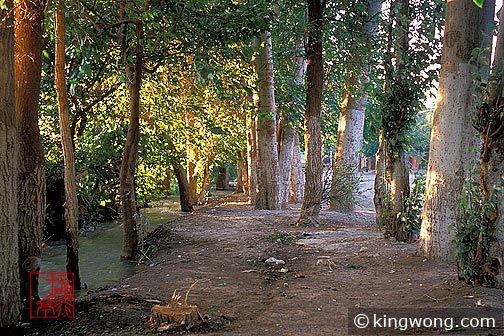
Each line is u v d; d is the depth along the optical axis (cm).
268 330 466
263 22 1127
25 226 608
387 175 1001
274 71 1838
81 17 973
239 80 1458
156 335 460
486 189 546
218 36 1127
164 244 1220
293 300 601
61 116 835
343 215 1543
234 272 834
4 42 498
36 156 634
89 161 1522
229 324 507
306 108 1320
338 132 1694
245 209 1886
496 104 533
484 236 548
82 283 887
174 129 1686
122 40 1065
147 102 1588
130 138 1115
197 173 2445
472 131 731
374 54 1412
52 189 1448
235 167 4241
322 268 809
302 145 2642
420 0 977
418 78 934
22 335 482
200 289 682
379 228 1177
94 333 473
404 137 954
